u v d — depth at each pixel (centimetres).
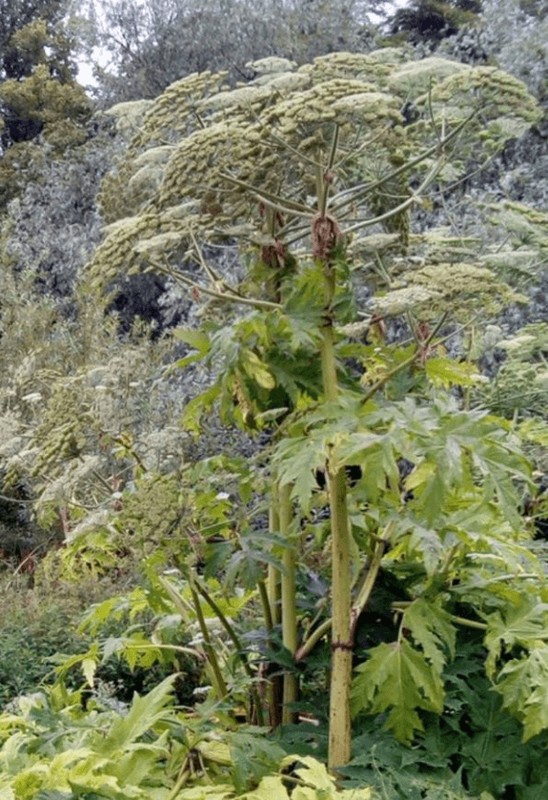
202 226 260
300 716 280
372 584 246
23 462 316
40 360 676
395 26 1402
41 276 965
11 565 707
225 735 228
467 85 257
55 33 1988
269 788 213
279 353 250
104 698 326
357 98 213
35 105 1716
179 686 424
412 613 237
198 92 271
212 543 251
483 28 898
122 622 459
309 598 275
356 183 321
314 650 261
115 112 311
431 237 310
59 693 296
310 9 1159
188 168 234
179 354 859
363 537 263
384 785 215
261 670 273
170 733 240
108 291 1096
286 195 284
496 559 264
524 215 339
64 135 1465
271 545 255
